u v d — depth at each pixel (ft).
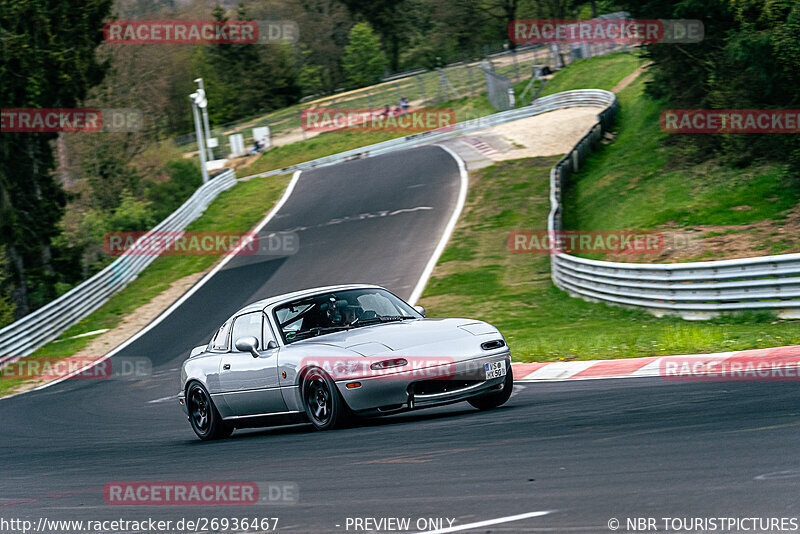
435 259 142.61
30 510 34.50
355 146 318.04
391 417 46.55
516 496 24.64
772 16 112.47
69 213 276.62
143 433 59.98
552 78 322.75
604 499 22.99
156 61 343.26
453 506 24.54
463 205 177.58
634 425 33.71
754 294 74.13
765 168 133.69
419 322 45.52
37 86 169.89
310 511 26.73
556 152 214.69
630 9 153.48
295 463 35.60
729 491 22.27
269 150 342.23
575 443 31.37
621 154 183.93
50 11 176.55
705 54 142.41
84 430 66.28
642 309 88.94
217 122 451.12
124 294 161.27
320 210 202.59
